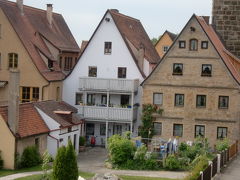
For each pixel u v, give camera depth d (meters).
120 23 53.28
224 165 35.25
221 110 46.62
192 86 47.25
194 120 47.34
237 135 46.31
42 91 49.28
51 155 41.22
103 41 51.69
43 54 51.16
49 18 58.41
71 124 43.81
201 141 43.31
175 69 47.69
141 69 51.75
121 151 38.81
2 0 50.72
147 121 48.19
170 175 35.25
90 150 48.25
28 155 37.75
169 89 47.81
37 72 49.28
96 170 37.62
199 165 27.42
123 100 51.41
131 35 54.62
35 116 40.91
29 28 53.00
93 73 52.09
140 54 51.88
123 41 51.16
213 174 30.67
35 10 56.62
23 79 49.66
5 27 49.94
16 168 36.78
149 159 38.47
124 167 38.50
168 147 39.78
